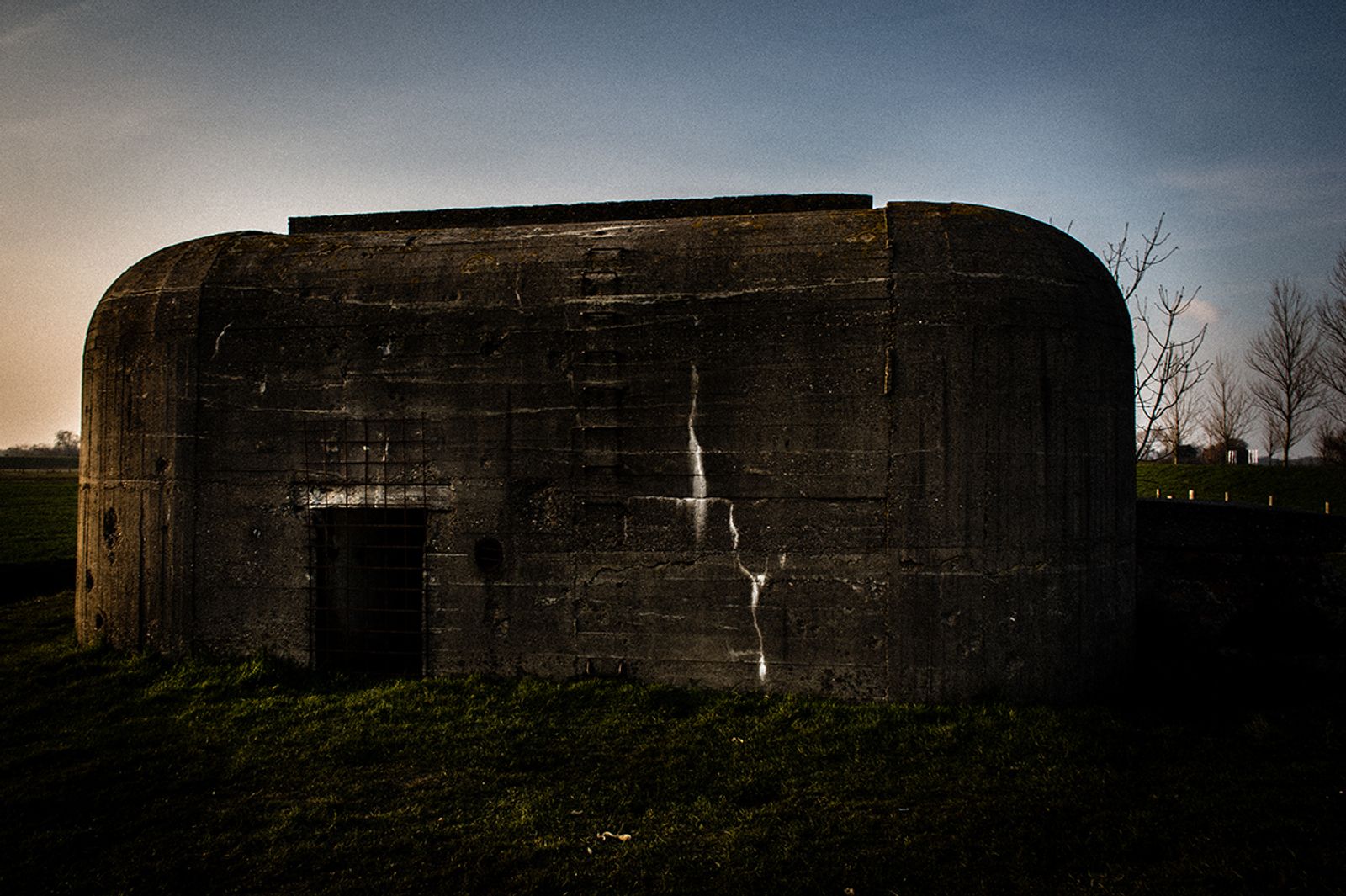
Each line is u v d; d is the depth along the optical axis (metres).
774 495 6.11
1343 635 7.11
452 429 6.53
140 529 7.01
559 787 4.80
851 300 6.07
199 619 6.86
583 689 6.10
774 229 6.52
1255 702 6.04
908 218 6.43
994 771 4.92
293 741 5.44
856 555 6.00
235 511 6.81
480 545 6.48
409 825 4.38
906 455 5.95
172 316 6.95
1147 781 4.74
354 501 6.64
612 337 6.36
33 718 5.89
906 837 4.17
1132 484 6.57
